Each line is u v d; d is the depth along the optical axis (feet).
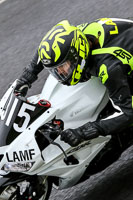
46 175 45.19
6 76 81.82
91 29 44.80
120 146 48.73
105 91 47.19
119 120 41.96
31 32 95.14
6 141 41.96
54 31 42.65
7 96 45.73
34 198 44.01
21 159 41.96
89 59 43.29
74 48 41.57
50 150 44.16
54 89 46.26
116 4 95.45
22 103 43.34
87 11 96.53
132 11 90.53
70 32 42.16
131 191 48.37
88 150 46.91
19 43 92.12
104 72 41.37
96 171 48.96
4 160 41.68
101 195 49.57
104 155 48.37
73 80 42.73
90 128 42.42
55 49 40.98
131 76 44.68
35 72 49.57
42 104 43.98
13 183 42.01
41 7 104.99
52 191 53.06
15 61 85.97
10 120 42.65
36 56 49.49
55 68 41.60
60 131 43.88
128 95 41.32
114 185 50.39
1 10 108.88
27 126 42.83
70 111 45.34
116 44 43.04
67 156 45.27
